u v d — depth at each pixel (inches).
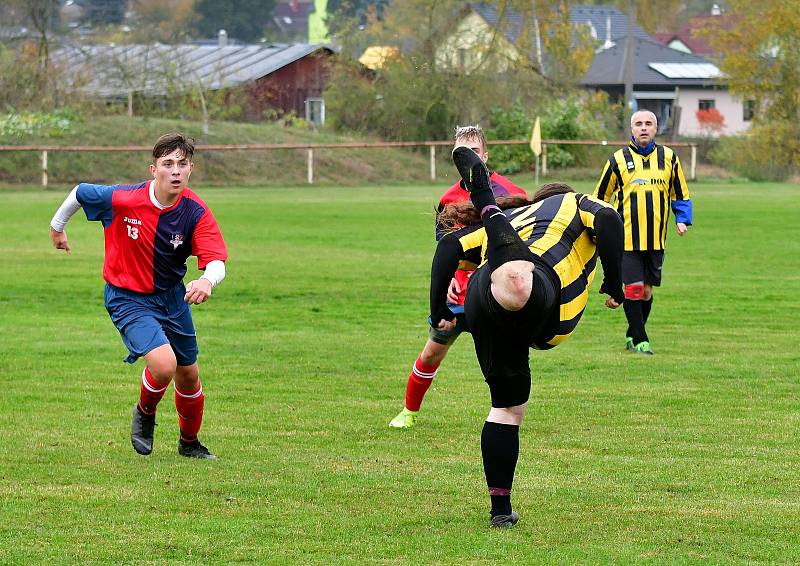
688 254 1734.7
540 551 447.2
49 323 1091.9
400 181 3700.8
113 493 529.7
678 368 868.6
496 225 445.1
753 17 4439.0
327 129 4224.9
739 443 633.0
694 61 6510.8
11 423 680.4
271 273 1483.8
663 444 631.8
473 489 539.2
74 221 2188.7
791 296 1296.8
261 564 431.2
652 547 453.1
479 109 4131.4
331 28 4970.5
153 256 580.1
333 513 498.9
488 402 749.3
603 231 466.0
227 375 840.3
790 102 4379.9
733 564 432.8
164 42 4805.6
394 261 1625.2
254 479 556.4
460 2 4284.0
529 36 4606.3
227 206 2586.1
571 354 933.8
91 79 4013.3
